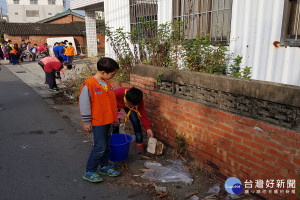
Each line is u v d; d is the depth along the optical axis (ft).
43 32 86.38
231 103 9.88
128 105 13.14
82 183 10.99
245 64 15.25
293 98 7.63
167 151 13.61
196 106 11.50
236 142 9.74
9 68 50.57
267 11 13.79
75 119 19.80
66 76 37.58
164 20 21.68
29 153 13.75
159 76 13.58
